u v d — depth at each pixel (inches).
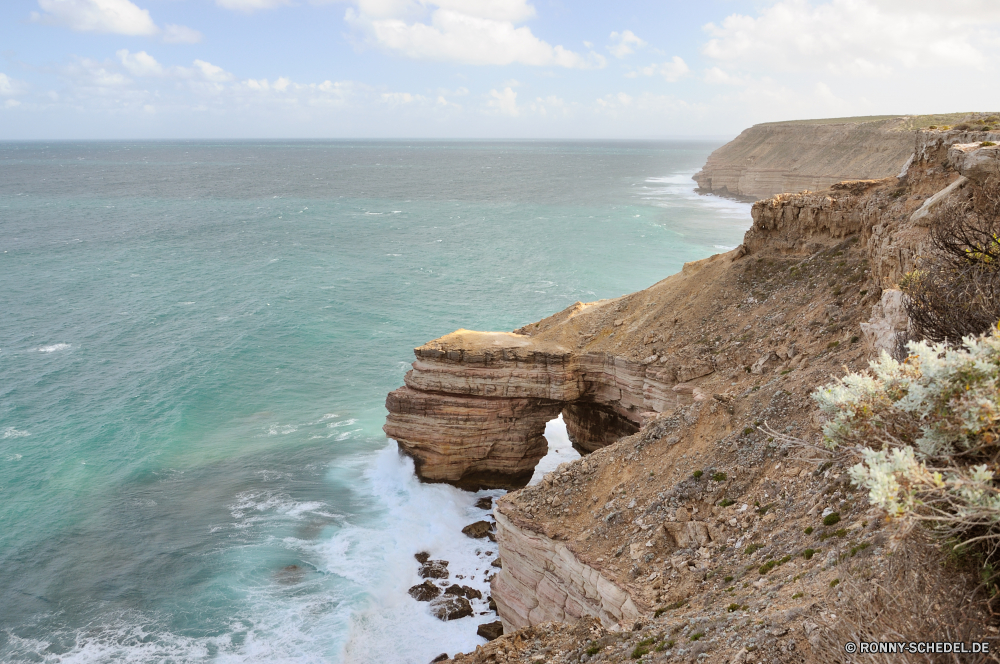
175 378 2573.8
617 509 1114.7
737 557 865.5
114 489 1817.2
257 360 2790.4
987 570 382.6
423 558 1545.3
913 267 1067.3
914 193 1454.2
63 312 3371.1
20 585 1424.7
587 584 1023.0
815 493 859.4
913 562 444.5
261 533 1620.3
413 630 1312.7
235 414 2303.2
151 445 2060.8
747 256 1884.8
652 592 893.8
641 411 1732.3
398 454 1958.7
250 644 1262.3
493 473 1914.4
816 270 1648.6
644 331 1840.6
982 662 360.2
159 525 1649.9
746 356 1537.9
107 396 2407.7
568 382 1815.9
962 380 364.2
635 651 682.8
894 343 869.2
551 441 2160.4
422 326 3275.1
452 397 1844.2
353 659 1235.2
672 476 1122.7
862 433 399.2
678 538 968.3
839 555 640.4
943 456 357.4
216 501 1764.3
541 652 821.9
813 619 515.8
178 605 1364.4
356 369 2726.4
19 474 1878.7
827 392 420.5
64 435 2111.2
